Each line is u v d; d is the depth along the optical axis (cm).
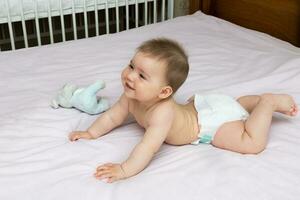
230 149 102
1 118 114
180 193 86
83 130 110
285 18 178
